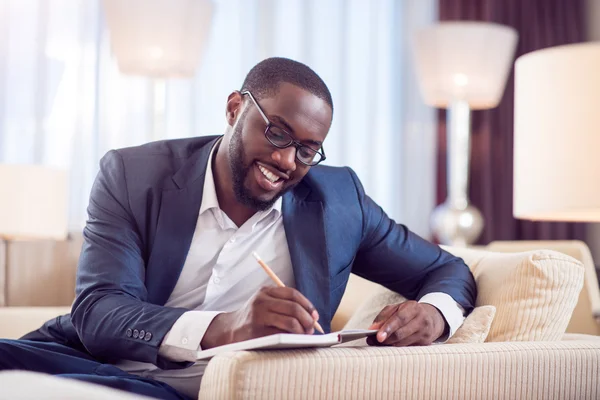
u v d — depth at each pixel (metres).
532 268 2.05
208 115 5.82
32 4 5.55
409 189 6.10
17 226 4.38
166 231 2.02
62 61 5.59
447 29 5.12
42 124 5.54
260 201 1.99
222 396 1.48
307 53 5.94
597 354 1.85
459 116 5.47
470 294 2.14
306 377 1.53
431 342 1.89
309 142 1.94
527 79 2.42
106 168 2.10
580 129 2.28
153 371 2.02
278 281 1.69
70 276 4.16
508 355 1.75
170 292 2.02
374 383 1.60
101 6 5.62
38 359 1.83
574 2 6.09
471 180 6.07
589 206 2.26
